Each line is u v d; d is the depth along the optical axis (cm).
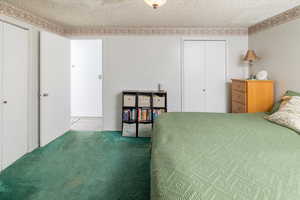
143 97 378
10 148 256
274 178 97
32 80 302
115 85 412
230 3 264
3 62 242
